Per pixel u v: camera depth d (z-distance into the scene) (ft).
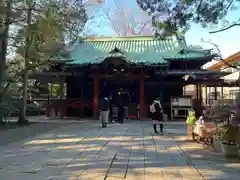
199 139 33.65
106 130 45.42
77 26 56.90
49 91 94.94
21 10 46.50
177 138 36.81
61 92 79.51
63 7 51.52
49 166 21.77
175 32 29.99
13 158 24.67
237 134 25.39
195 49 73.82
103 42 85.51
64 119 68.44
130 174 19.49
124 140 34.88
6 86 54.85
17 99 65.00
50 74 70.79
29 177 18.80
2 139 36.24
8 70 50.75
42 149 28.96
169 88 77.05
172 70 71.97
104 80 77.56
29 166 21.77
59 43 53.67
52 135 39.63
